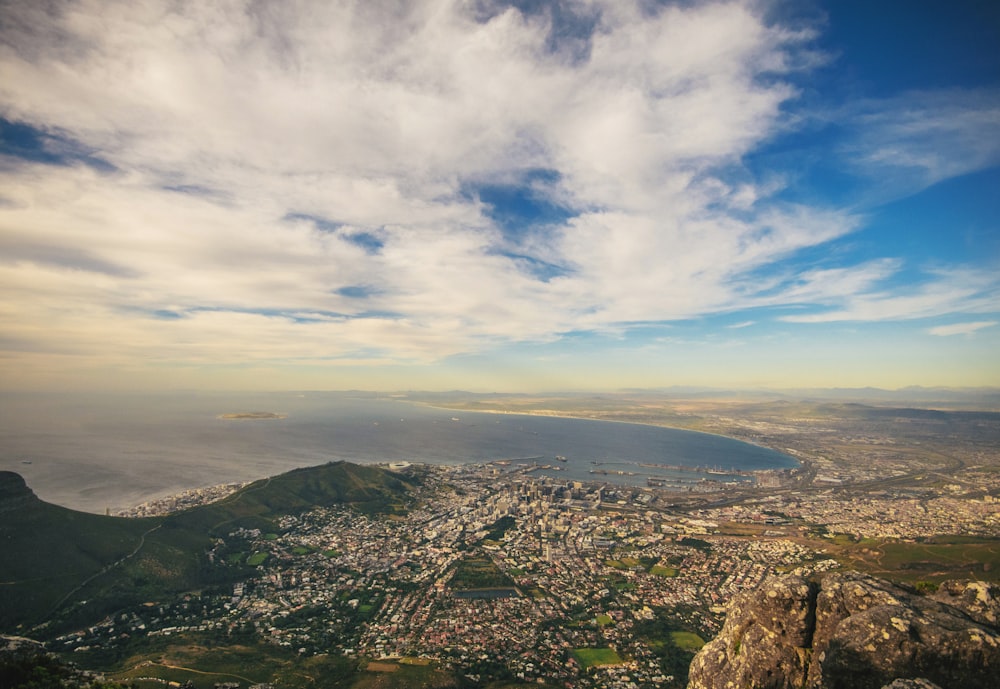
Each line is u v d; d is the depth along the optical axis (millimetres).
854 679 30266
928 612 32656
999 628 32250
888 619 31125
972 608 34094
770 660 38000
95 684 57281
